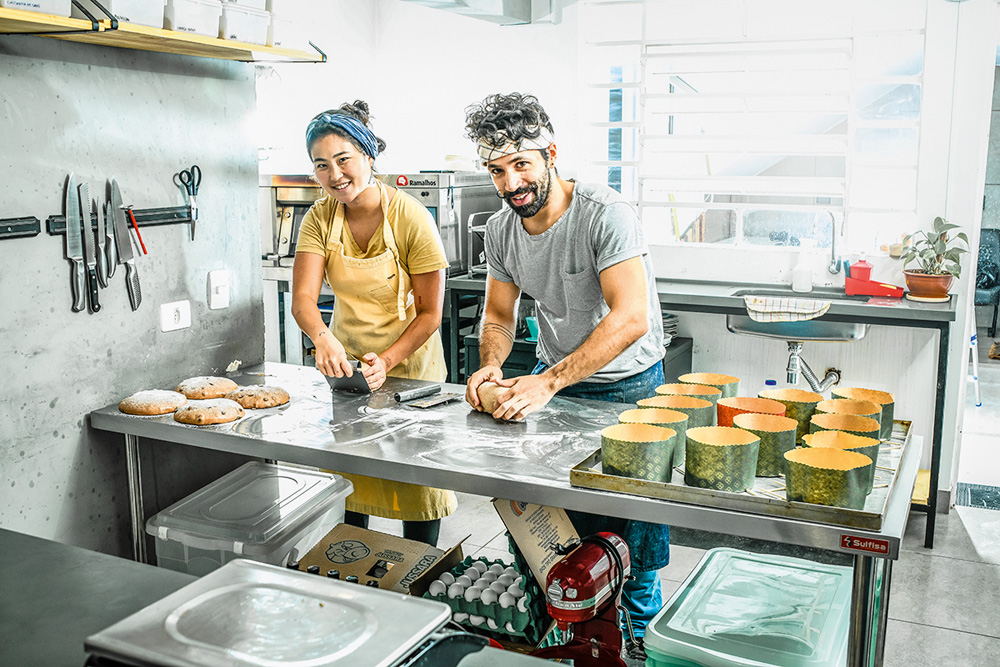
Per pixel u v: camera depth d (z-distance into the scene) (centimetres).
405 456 198
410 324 281
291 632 102
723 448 166
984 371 687
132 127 240
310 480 257
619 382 248
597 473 177
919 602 314
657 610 245
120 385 245
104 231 235
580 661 177
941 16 375
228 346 283
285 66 499
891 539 150
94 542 244
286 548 227
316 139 256
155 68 246
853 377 414
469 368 440
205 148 266
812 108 426
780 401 194
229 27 226
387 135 568
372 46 561
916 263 399
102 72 230
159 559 237
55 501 231
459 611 208
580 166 477
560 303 247
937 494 376
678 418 188
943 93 381
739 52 410
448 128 551
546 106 520
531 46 518
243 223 284
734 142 443
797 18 419
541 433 214
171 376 262
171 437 223
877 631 187
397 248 277
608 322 219
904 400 406
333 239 277
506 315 263
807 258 416
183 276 262
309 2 503
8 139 208
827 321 380
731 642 180
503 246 251
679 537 373
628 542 232
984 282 771
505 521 198
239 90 277
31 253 217
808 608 192
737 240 444
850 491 157
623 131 513
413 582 207
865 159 498
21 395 219
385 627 103
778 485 174
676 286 425
